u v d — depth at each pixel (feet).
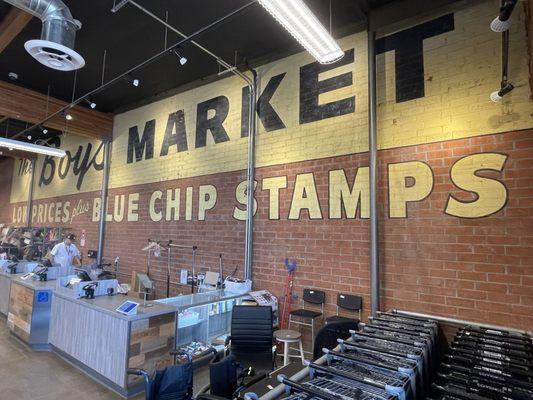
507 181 9.73
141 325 10.85
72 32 10.66
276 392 5.44
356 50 13.21
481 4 10.68
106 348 11.09
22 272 18.95
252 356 11.07
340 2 12.12
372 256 11.67
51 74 18.35
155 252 19.80
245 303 13.61
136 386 10.59
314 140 13.96
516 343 7.97
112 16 13.39
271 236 14.85
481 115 10.32
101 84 19.45
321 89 13.99
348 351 7.12
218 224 16.97
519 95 9.73
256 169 15.74
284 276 14.23
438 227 10.77
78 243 25.80
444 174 10.80
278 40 14.80
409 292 11.12
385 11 12.18
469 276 10.11
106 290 13.60
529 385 5.71
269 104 15.61
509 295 9.44
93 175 25.45
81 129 22.52
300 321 13.56
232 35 14.43
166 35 14.64
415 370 6.17
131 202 21.90
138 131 22.13
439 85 11.19
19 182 36.32
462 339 8.32
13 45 15.46
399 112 11.91
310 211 13.75
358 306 11.98
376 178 11.89
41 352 13.85
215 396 7.16
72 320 12.82
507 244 9.58
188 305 12.36
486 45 10.45
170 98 20.34
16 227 32.83
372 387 5.49
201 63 16.99
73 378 11.60
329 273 12.99
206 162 17.94
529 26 8.08
